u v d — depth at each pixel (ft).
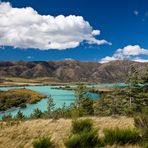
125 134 31.81
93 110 202.08
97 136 31.42
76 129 38.47
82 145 30.35
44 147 33.04
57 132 45.88
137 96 191.21
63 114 73.72
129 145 30.78
